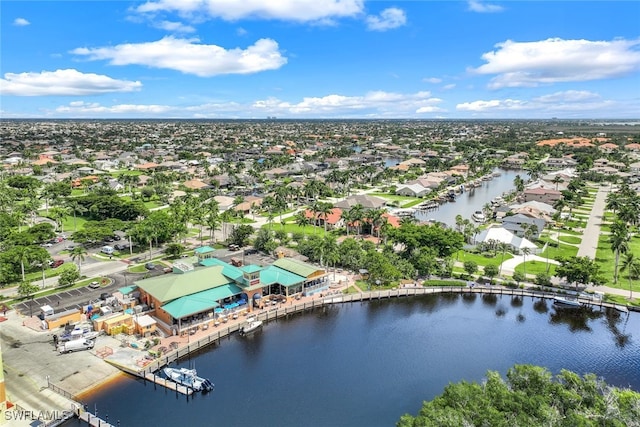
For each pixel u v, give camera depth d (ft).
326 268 464.24
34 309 356.38
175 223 545.44
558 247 553.23
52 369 276.41
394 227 562.66
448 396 211.41
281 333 345.51
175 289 348.38
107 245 537.65
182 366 294.05
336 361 305.32
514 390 218.79
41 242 537.65
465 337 343.26
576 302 393.70
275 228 632.38
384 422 242.37
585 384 216.54
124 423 236.02
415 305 401.70
